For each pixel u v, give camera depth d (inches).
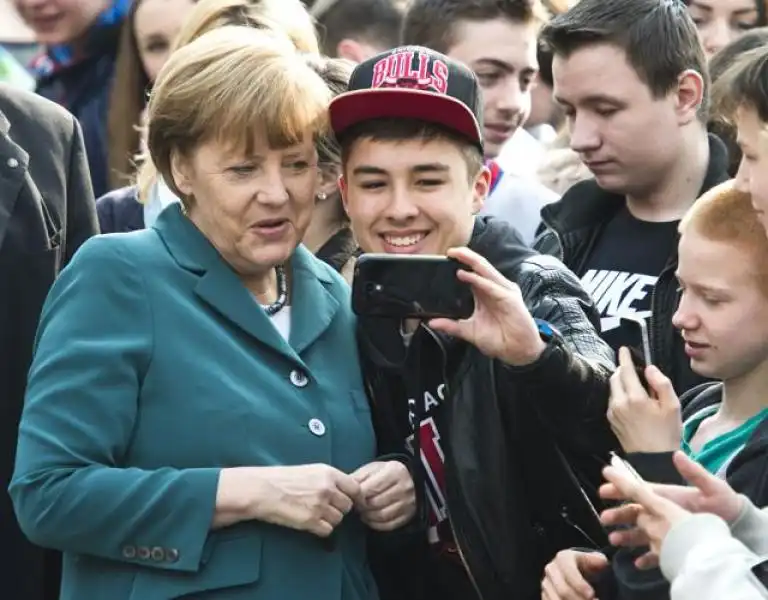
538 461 195.6
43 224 247.4
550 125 365.1
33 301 244.7
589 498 199.6
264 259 192.5
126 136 332.8
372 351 199.5
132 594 184.9
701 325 190.2
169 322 189.3
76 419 184.5
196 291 192.5
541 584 195.3
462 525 193.0
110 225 289.0
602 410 188.2
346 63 235.9
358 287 187.0
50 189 251.9
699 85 249.9
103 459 185.2
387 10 342.6
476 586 193.8
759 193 179.6
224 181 190.7
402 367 197.8
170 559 182.7
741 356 189.2
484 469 192.7
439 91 195.9
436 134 195.0
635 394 183.6
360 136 196.2
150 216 284.7
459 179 197.0
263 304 199.9
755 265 186.9
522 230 292.7
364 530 200.2
